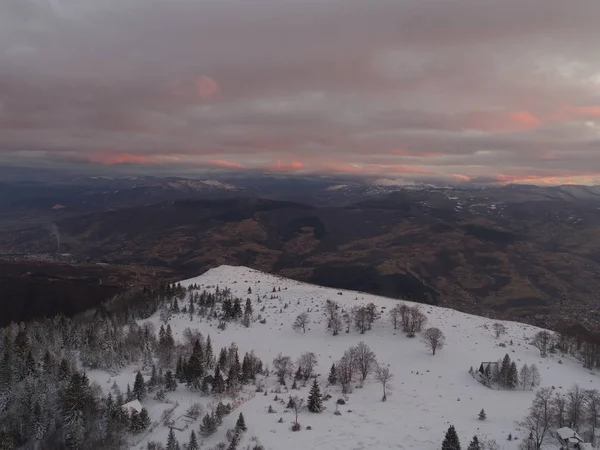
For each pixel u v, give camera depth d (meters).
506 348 130.25
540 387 102.75
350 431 79.12
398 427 80.75
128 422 82.06
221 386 97.06
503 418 84.31
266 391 99.50
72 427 80.19
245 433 78.62
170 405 91.00
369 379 107.62
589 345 131.00
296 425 80.44
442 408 89.94
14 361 97.19
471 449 66.69
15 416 83.44
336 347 130.75
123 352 116.25
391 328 144.00
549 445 71.69
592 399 81.38
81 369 109.62
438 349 125.06
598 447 70.81
